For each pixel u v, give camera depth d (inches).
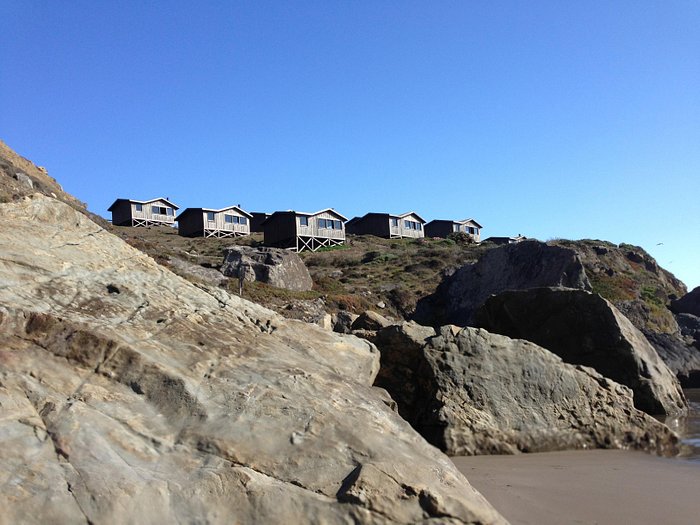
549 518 222.7
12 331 227.0
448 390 394.3
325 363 292.8
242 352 265.1
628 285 1416.1
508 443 374.9
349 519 183.0
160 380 227.0
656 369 593.3
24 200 304.7
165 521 174.6
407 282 1568.7
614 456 363.9
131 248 316.5
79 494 172.1
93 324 243.1
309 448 208.1
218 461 197.3
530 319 652.7
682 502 247.6
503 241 2770.7
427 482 198.4
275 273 1263.5
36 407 200.2
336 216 2306.8
